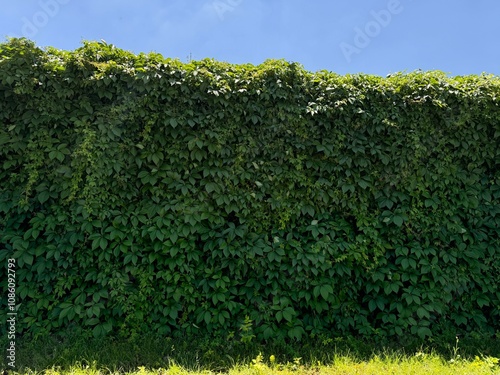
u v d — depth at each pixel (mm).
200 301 3436
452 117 3609
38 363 2842
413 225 3572
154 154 3355
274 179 3500
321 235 3561
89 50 3369
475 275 3578
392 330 3395
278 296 3389
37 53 3260
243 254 3387
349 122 3551
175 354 3045
